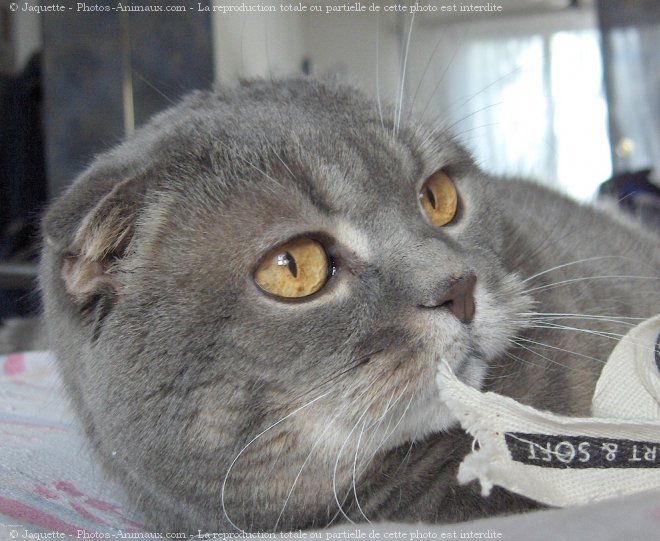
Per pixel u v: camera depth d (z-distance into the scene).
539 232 0.33
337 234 0.25
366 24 0.85
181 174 0.26
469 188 0.30
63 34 0.65
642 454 0.22
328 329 0.25
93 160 0.31
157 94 0.67
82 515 0.26
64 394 0.30
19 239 0.63
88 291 0.26
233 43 0.76
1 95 0.68
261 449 0.25
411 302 0.25
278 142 0.26
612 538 0.17
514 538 0.18
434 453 0.26
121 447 0.26
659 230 0.47
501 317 0.26
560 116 1.19
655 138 1.07
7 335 0.52
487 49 1.16
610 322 0.30
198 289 0.25
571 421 0.22
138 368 0.25
